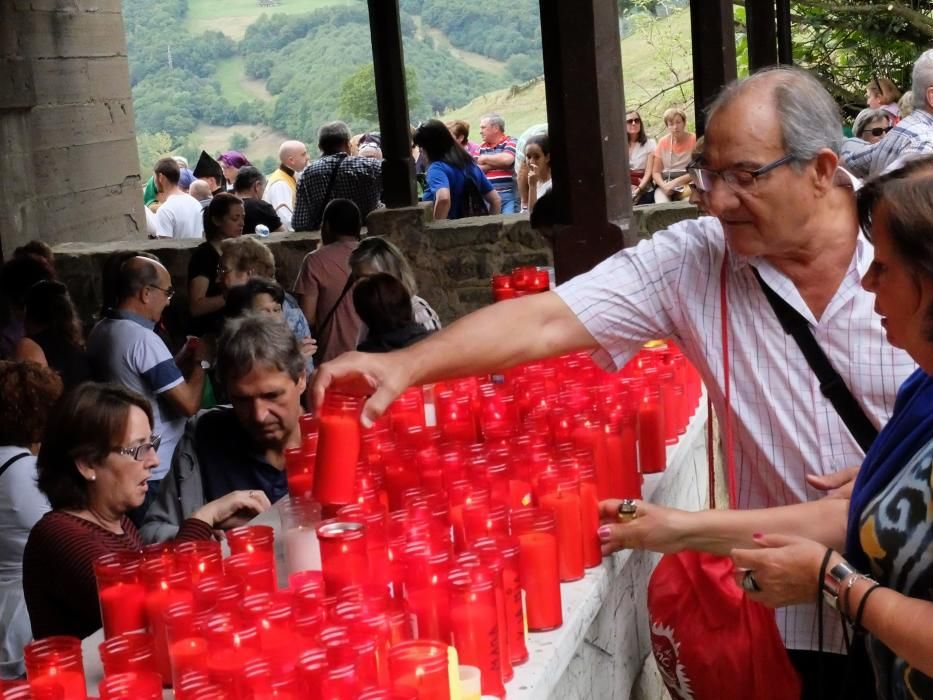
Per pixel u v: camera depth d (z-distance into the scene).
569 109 4.14
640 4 15.39
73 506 2.88
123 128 10.83
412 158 8.90
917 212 1.77
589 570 2.52
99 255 8.89
